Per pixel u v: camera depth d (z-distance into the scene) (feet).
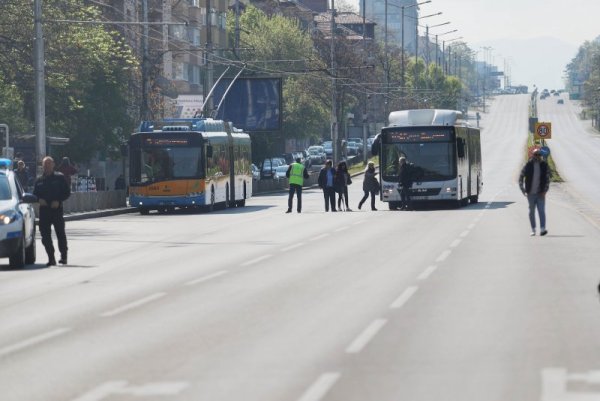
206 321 109.19
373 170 369.09
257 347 92.48
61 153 505.25
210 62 496.64
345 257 181.57
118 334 101.91
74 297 133.49
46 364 86.74
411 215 321.11
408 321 106.52
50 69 388.57
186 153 369.30
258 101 609.01
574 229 244.63
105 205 381.40
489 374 78.54
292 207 395.55
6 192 181.47
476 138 410.31
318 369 81.56
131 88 538.47
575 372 78.64
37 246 230.48
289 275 153.48
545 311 112.57
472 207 365.81
